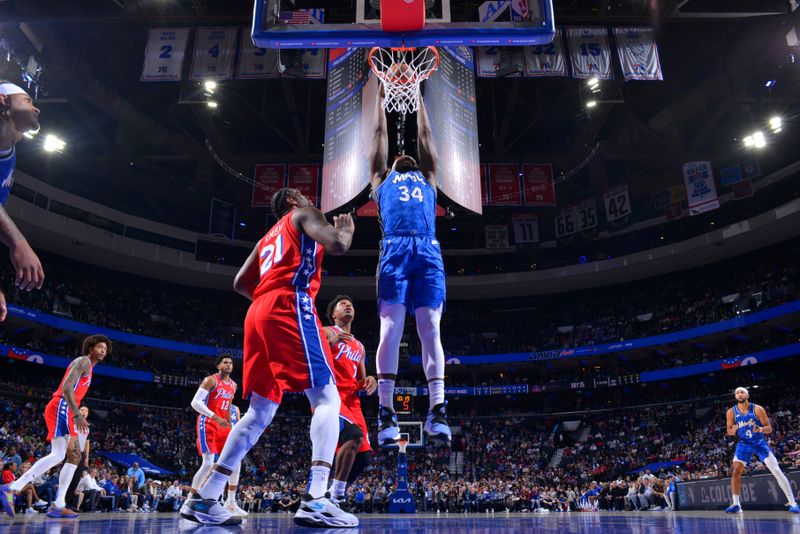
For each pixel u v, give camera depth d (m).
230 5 25.36
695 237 38.47
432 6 5.72
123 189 41.22
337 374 6.35
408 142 24.39
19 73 29.00
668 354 41.75
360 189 21.11
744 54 29.38
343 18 15.61
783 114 32.16
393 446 3.96
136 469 20.20
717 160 35.59
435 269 4.34
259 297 4.06
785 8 26.06
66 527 4.04
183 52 24.25
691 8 27.66
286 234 4.12
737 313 36.03
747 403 9.25
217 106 30.00
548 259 45.69
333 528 3.70
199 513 4.16
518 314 47.59
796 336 32.88
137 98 34.06
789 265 37.41
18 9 24.70
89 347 7.27
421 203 4.51
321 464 3.82
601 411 40.66
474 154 22.75
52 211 35.62
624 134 36.69
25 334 35.25
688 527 3.92
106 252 38.00
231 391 8.20
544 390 41.56
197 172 38.69
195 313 43.94
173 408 38.97
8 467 12.16
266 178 34.53
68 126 34.97
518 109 36.50
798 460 16.91
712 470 25.20
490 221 44.19
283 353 3.85
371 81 21.88
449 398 45.69
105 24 27.66
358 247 46.31
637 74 23.89
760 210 38.78
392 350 4.16
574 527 3.90
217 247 42.44
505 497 28.02
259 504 25.58
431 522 5.67
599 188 39.44
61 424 7.33
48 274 37.53
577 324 44.72
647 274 42.53
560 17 24.22
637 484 23.86
